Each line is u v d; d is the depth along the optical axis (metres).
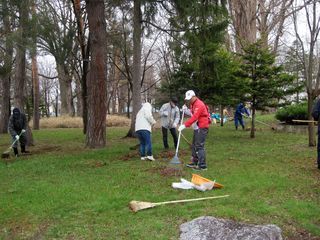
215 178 7.72
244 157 10.18
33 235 5.20
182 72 18.20
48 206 6.18
